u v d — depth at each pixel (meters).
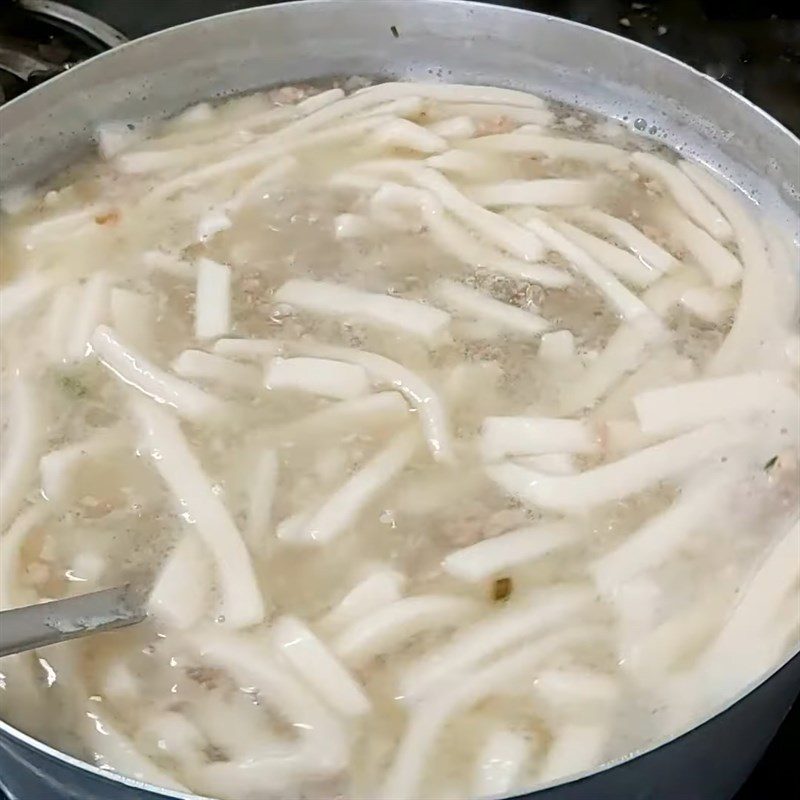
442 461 0.43
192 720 0.38
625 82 0.54
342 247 0.50
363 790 0.37
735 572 0.41
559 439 0.43
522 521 0.42
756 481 0.43
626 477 0.42
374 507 0.42
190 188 0.52
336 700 0.38
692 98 0.53
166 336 0.47
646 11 0.61
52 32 0.59
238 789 0.37
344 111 0.55
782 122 0.58
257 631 0.40
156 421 0.44
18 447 0.43
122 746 0.37
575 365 0.46
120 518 0.42
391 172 0.52
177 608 0.39
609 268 0.49
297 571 0.41
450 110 0.55
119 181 0.53
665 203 0.51
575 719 0.38
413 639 0.40
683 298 0.48
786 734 0.44
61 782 0.35
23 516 0.42
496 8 0.54
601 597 0.40
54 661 0.39
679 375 0.45
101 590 0.40
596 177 0.52
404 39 0.56
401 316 0.46
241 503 0.42
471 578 0.41
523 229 0.49
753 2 0.61
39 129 0.52
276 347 0.46
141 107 0.55
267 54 0.56
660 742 0.35
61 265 0.49
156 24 0.60
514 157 0.53
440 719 0.38
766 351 0.46
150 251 0.49
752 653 0.39
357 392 0.45
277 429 0.44
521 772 0.37
